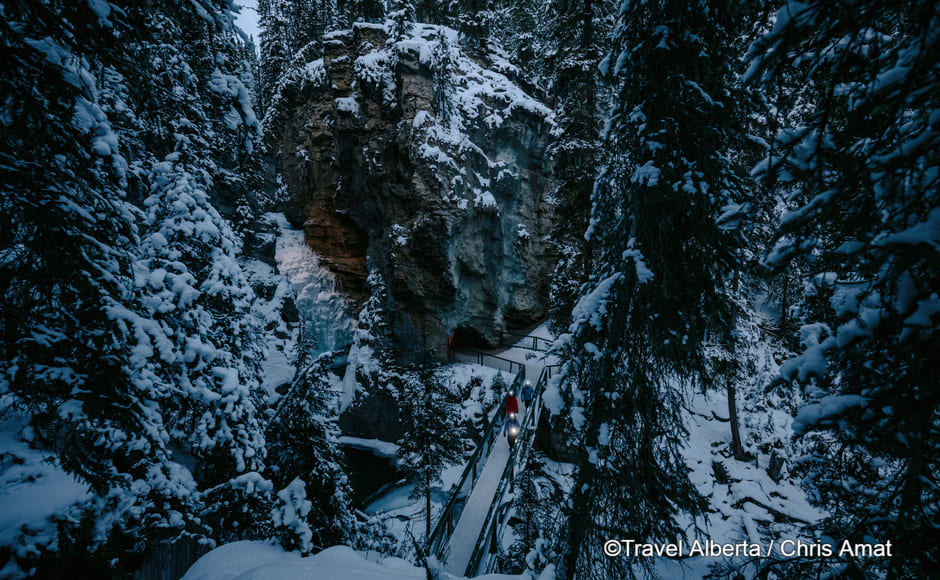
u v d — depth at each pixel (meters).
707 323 6.04
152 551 4.51
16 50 2.40
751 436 14.02
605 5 11.71
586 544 5.90
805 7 1.92
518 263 26.47
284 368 22.62
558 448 13.81
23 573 2.90
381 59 23.55
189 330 6.56
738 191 5.41
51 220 2.40
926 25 1.63
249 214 23.22
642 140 5.73
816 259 2.45
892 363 1.96
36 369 2.52
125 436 3.66
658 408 6.07
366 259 27.70
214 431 6.18
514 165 25.06
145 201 7.33
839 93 2.39
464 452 18.81
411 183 22.08
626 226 6.37
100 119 3.32
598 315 5.96
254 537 5.45
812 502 3.98
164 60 5.57
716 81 5.36
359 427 22.92
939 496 1.91
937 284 1.75
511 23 29.97
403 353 23.47
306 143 29.98
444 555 9.21
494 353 25.70
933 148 1.70
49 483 3.80
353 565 4.57
